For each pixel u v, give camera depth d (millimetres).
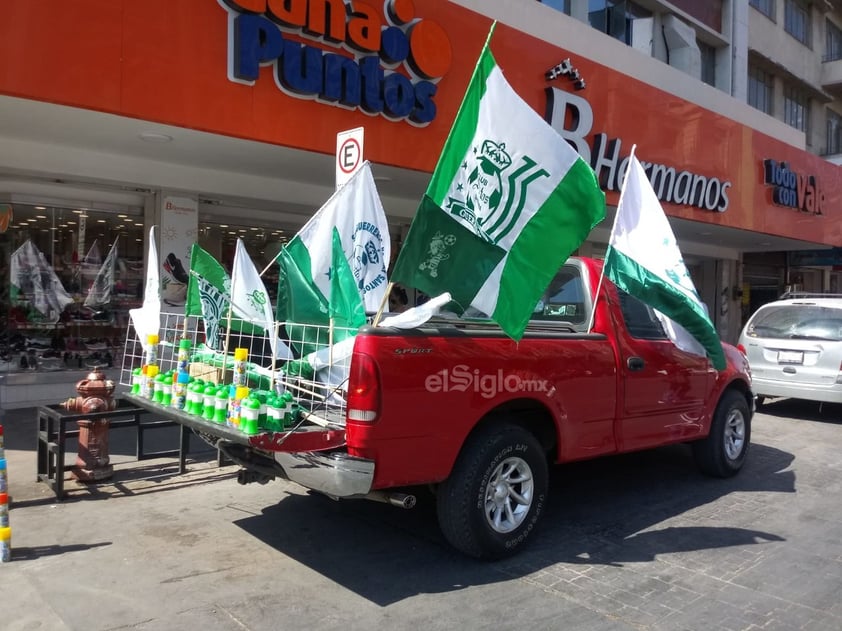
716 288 21031
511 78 10602
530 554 4668
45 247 9070
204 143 8234
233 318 5090
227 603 3834
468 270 4113
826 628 3672
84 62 6633
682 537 5043
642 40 17688
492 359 4410
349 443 3859
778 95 25469
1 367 8898
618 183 12383
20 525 4949
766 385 9742
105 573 4180
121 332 9680
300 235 4711
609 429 5297
